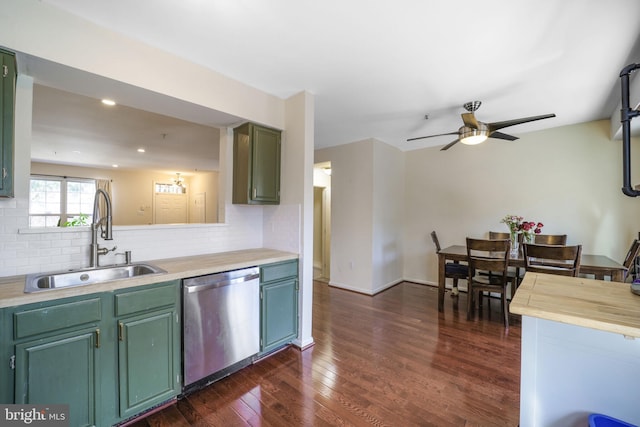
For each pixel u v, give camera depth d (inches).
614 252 137.4
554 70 92.7
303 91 107.7
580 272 114.0
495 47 80.2
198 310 78.2
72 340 58.4
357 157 183.3
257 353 93.6
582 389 45.9
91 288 60.4
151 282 69.5
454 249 156.6
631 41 76.3
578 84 102.4
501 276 136.9
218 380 84.7
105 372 62.7
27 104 70.3
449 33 74.2
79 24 67.2
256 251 112.3
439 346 106.4
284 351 103.1
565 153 149.6
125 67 74.3
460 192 184.4
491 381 84.2
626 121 71.5
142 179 335.9
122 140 186.9
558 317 43.7
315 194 251.4
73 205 288.8
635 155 130.0
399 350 103.5
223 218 113.0
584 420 45.8
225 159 113.0
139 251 90.6
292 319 104.8
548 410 48.5
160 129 161.3
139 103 88.0
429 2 63.4
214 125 111.6
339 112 131.2
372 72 94.5
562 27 71.1
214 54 83.9
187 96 86.0
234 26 71.4
